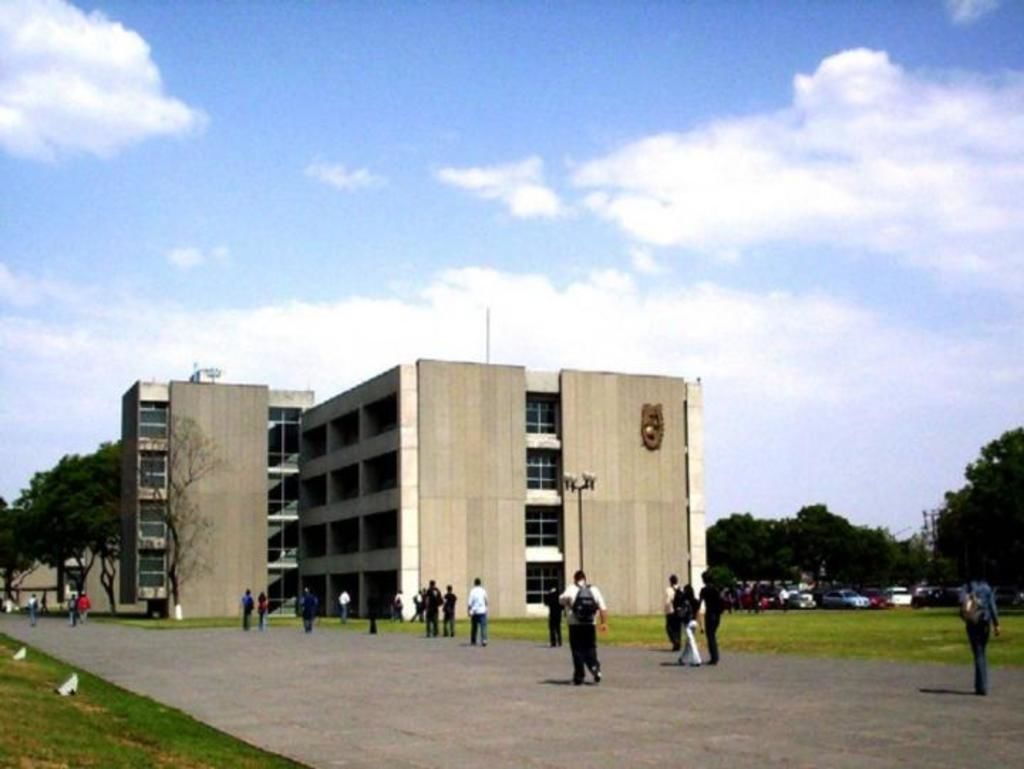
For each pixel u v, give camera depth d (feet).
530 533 320.70
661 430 334.24
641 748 55.21
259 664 117.80
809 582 547.90
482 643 148.87
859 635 155.84
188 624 265.75
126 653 139.23
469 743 58.23
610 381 329.93
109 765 47.85
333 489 349.61
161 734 60.80
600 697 78.13
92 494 402.93
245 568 359.05
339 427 352.90
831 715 65.67
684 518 334.44
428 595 180.24
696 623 119.65
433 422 307.78
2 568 533.96
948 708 68.39
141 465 358.84
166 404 362.94
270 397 377.30
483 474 311.06
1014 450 304.91
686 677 91.71
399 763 52.24
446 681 93.86
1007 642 135.23
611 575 321.73
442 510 305.73
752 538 520.83
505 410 315.99
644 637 160.15
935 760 50.31
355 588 337.72
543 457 325.01
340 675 102.01
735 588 337.11
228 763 51.60
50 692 78.79
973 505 310.24
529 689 85.15
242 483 361.51
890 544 549.95
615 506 325.42
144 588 354.54
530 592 319.47
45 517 402.31
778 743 55.72
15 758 46.24
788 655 115.34
